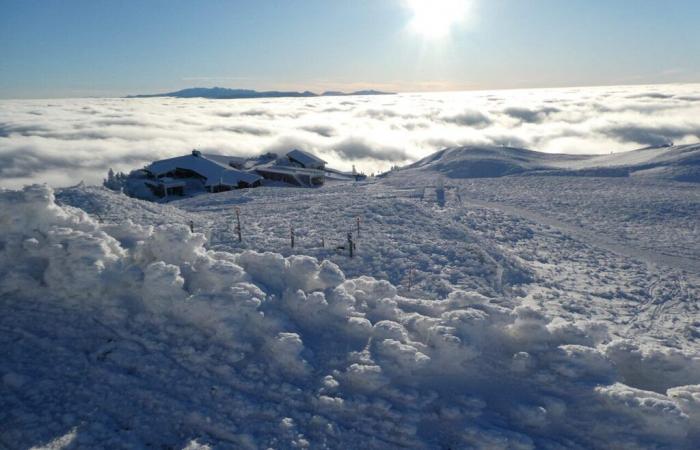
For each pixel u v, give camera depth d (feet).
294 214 89.15
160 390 20.99
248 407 20.25
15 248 28.66
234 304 24.89
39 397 19.88
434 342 24.08
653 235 93.35
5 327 24.04
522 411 20.86
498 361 24.13
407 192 125.90
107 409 19.67
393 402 21.21
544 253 79.77
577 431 20.38
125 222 36.17
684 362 24.52
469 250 69.15
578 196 128.16
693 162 168.66
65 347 22.98
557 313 53.11
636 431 19.92
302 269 29.32
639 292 64.23
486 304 28.55
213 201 116.16
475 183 149.59
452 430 20.06
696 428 20.47
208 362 22.70
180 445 18.30
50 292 26.84
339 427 19.76
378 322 25.55
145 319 25.30
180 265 28.40
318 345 24.53
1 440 17.63
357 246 65.62
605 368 23.31
